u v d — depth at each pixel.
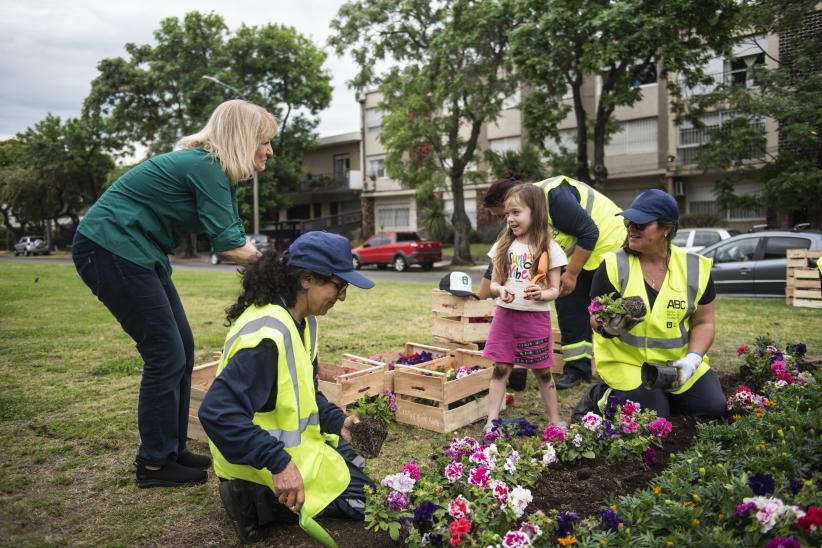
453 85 21.25
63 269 21.81
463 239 25.75
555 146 28.45
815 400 3.51
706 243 15.82
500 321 3.91
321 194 42.97
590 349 5.18
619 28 15.98
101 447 3.74
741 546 2.03
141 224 3.04
